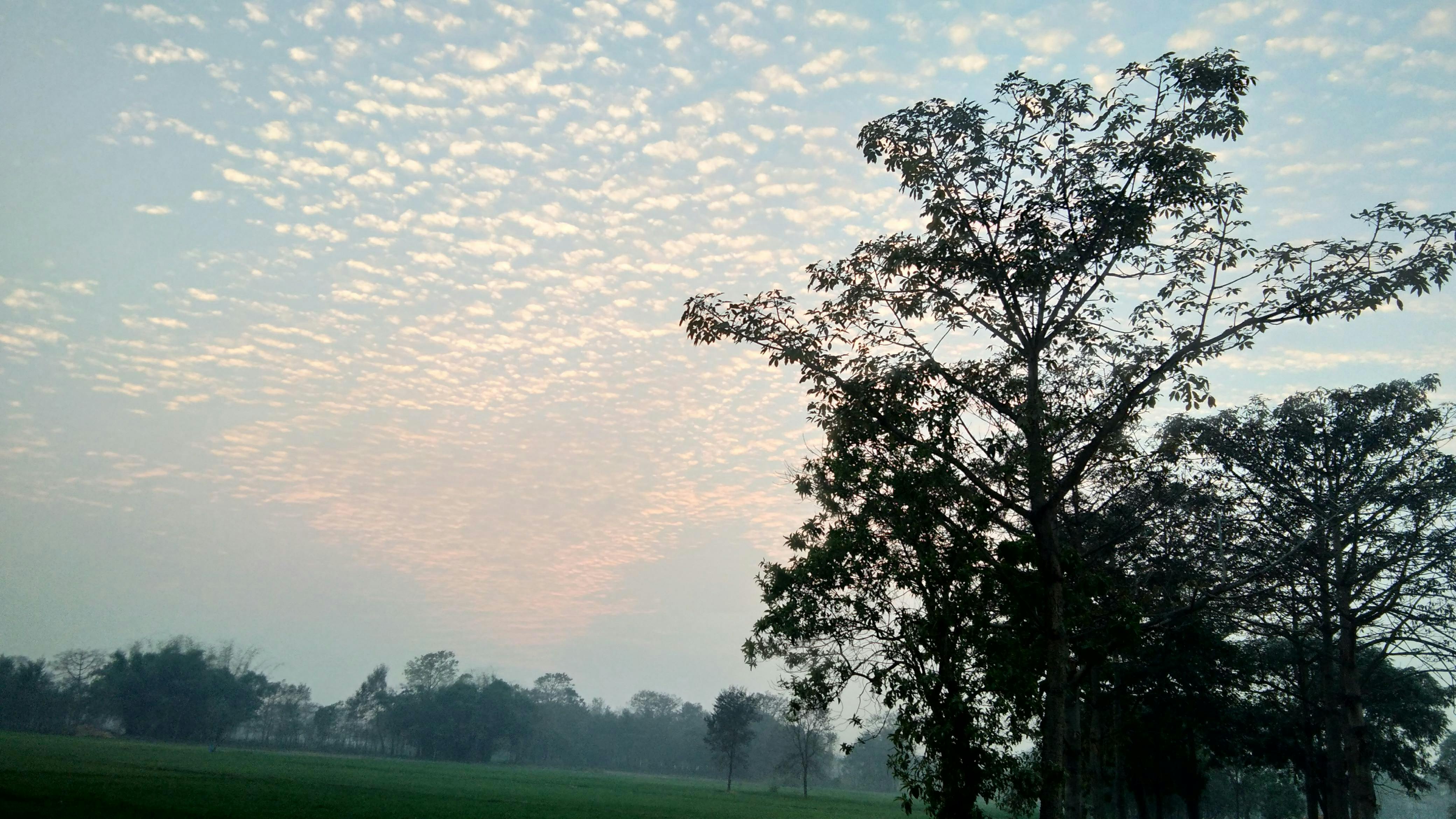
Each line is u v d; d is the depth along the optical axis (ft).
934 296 72.49
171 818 106.11
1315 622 116.98
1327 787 132.46
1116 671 110.63
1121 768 144.05
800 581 82.94
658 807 209.77
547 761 634.43
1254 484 117.19
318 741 579.89
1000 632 73.20
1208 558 97.35
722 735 360.69
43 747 257.96
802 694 82.69
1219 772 214.90
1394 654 110.83
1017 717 70.44
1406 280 59.72
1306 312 62.49
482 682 549.13
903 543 78.89
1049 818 62.80
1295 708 134.62
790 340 70.64
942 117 69.62
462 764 470.39
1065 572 71.36
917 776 75.31
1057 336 71.46
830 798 354.33
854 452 77.20
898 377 68.95
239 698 463.01
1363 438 114.93
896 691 75.46
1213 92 64.64
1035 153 68.90
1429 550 107.96
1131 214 65.62
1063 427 71.00
